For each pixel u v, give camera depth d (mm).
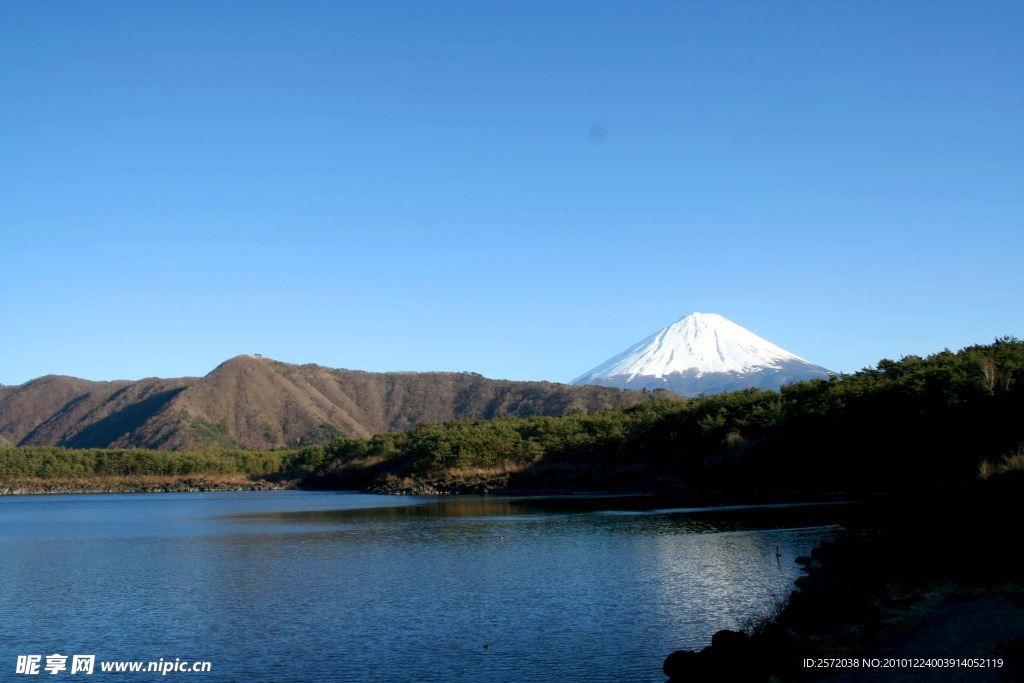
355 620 37469
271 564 57094
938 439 97125
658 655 29469
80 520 107750
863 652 20734
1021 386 90188
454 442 172875
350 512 109188
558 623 35094
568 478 154875
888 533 39062
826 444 116438
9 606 43062
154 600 44188
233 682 28812
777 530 66500
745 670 20500
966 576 28938
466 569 51625
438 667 29250
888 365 127688
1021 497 34312
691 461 138625
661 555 54125
